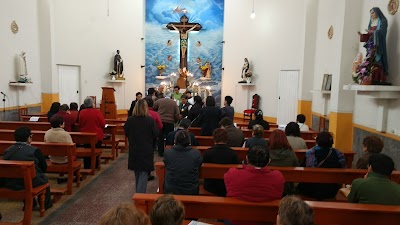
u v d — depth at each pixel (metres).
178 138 3.41
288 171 3.38
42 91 10.77
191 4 13.80
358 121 6.23
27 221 3.46
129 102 13.58
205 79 13.90
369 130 5.71
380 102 5.30
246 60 12.55
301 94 9.93
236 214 2.47
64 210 4.08
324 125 8.27
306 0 9.52
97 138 5.76
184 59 13.85
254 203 2.40
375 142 3.54
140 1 13.44
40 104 10.70
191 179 3.32
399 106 4.85
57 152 4.58
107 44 12.67
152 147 4.14
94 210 4.10
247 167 2.54
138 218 1.35
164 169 3.70
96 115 5.84
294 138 4.46
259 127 4.37
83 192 4.76
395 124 4.95
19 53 9.41
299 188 3.55
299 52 10.64
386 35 5.21
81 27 11.79
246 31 12.80
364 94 5.34
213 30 13.79
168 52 14.02
